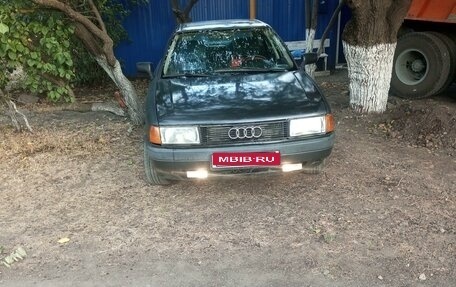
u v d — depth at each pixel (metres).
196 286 2.81
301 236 3.29
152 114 3.61
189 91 3.88
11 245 3.31
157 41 8.96
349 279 2.83
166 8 8.77
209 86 3.96
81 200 3.93
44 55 5.07
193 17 8.91
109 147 5.12
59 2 4.64
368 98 5.83
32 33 4.96
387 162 4.47
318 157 3.57
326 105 3.66
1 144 5.25
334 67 9.40
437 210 3.56
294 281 2.83
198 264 3.03
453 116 5.08
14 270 3.03
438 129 4.98
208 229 3.43
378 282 2.79
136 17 8.76
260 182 4.12
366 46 5.59
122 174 4.41
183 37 4.73
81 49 7.26
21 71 5.63
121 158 4.80
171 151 3.43
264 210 3.66
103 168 4.57
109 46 5.29
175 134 3.43
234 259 3.07
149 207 3.77
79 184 4.24
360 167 4.36
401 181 4.05
